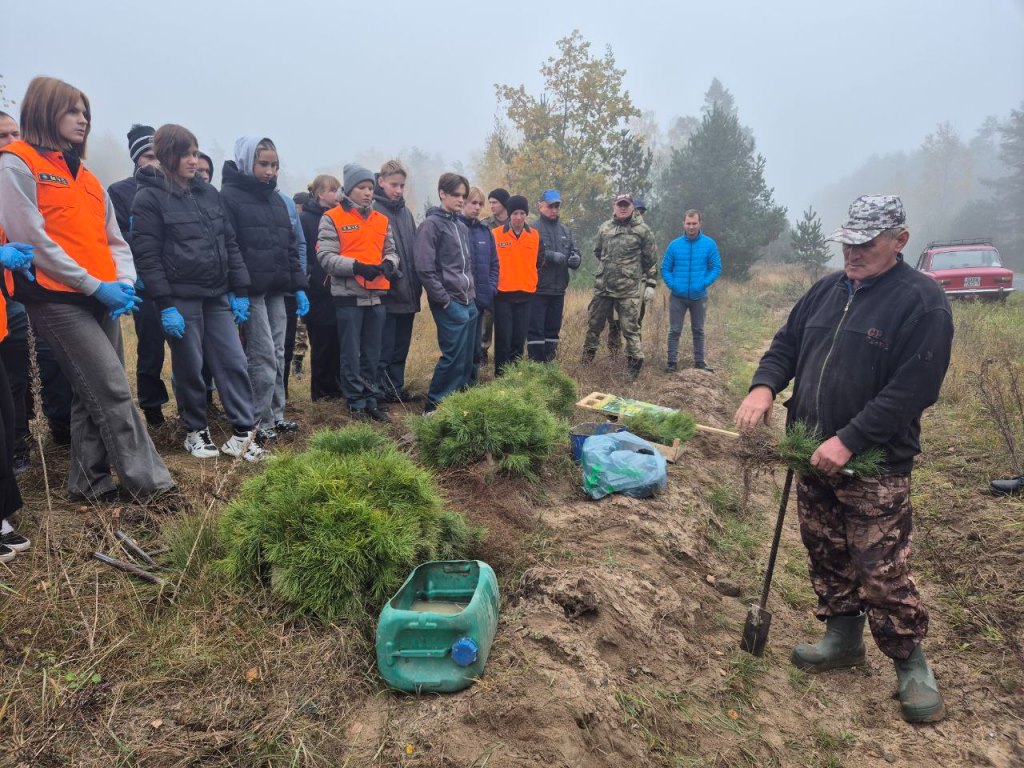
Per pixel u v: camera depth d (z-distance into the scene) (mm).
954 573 4004
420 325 10531
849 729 2877
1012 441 5285
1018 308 15117
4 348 3908
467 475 4480
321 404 6391
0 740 2219
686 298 9297
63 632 2715
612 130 23688
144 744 2262
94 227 3529
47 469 4086
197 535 3307
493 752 2334
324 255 5598
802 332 3152
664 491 4684
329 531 3002
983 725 2898
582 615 3066
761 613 3250
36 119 3326
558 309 8383
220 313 4594
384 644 2598
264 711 2453
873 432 2666
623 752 2479
